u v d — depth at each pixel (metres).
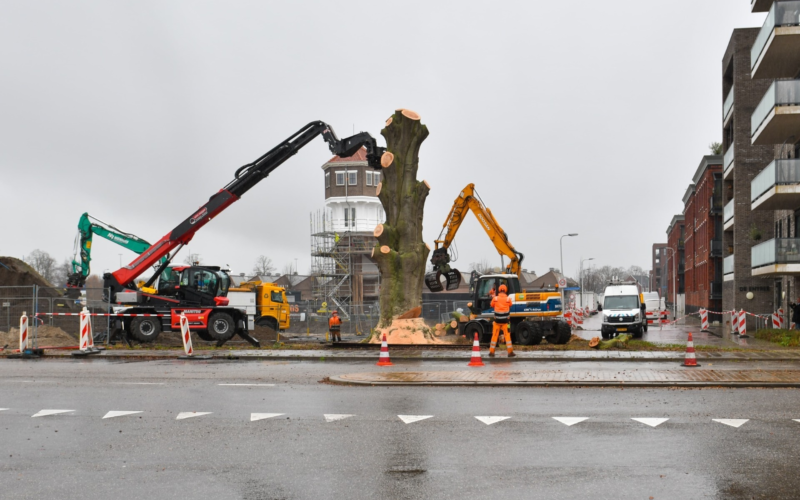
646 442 8.68
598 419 10.14
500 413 10.69
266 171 30.80
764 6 36.88
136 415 10.83
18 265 42.78
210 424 10.09
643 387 13.55
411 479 7.20
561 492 6.72
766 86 41.91
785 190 30.14
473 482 7.07
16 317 32.25
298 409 11.22
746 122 42.12
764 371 15.49
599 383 13.72
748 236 41.69
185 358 21.38
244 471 7.58
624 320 35.75
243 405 11.66
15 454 8.44
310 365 18.92
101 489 7.01
